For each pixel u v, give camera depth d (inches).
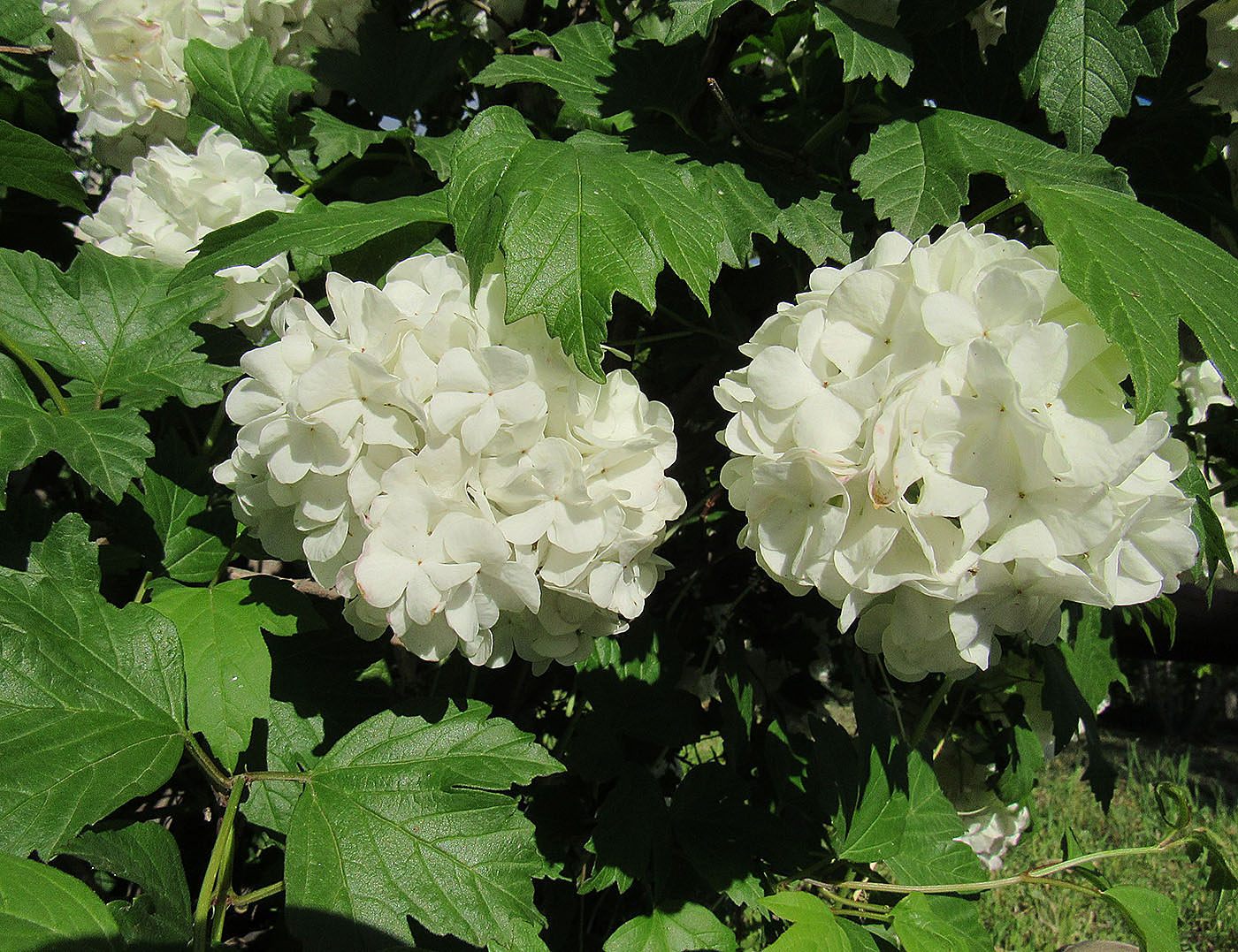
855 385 6.9
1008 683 13.2
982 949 9.4
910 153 8.9
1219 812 35.0
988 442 6.7
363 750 8.1
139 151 11.6
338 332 7.6
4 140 9.8
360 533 7.4
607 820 9.2
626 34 13.4
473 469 7.2
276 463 7.2
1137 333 6.9
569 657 8.2
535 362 7.5
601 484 7.5
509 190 7.6
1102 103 9.1
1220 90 10.9
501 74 9.8
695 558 12.8
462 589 7.2
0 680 7.3
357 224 8.6
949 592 6.8
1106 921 26.3
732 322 11.3
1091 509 6.6
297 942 10.6
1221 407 12.2
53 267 9.3
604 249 7.5
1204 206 11.1
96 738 7.4
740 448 7.3
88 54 10.9
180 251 10.1
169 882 7.3
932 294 6.8
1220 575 13.8
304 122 11.3
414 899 7.5
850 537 7.0
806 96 11.1
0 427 7.9
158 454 9.7
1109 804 11.6
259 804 8.6
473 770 8.1
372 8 12.6
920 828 10.3
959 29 10.7
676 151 9.3
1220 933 26.6
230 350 10.2
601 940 11.5
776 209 9.0
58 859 10.5
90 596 7.9
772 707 14.3
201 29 11.2
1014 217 11.0
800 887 10.7
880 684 14.9
